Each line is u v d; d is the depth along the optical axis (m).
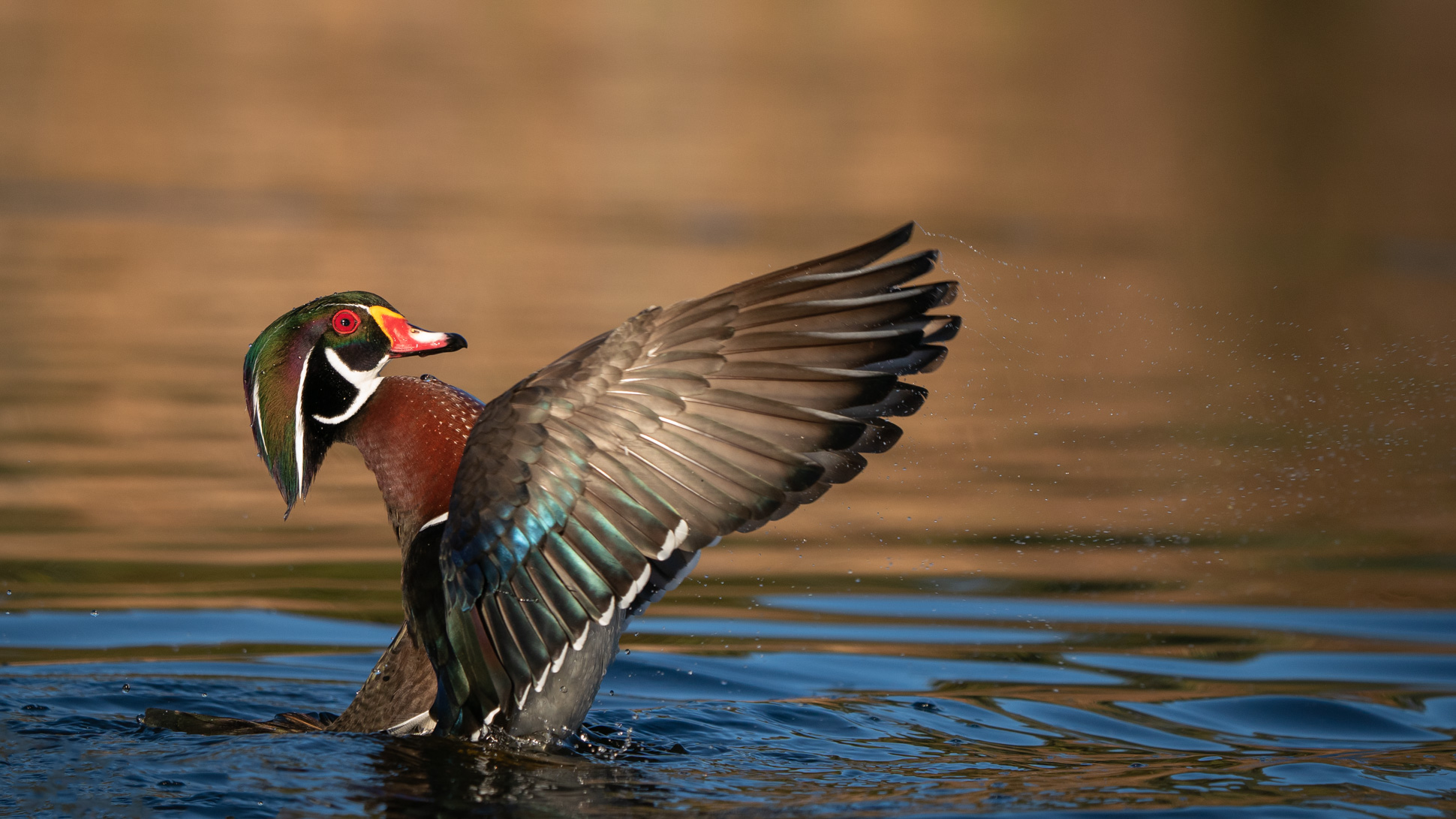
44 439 13.08
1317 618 9.59
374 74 40.31
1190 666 8.73
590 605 5.81
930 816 5.86
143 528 10.97
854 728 7.49
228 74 38.81
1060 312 19.98
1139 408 15.70
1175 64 48.12
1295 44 51.84
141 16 46.06
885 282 5.55
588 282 19.91
